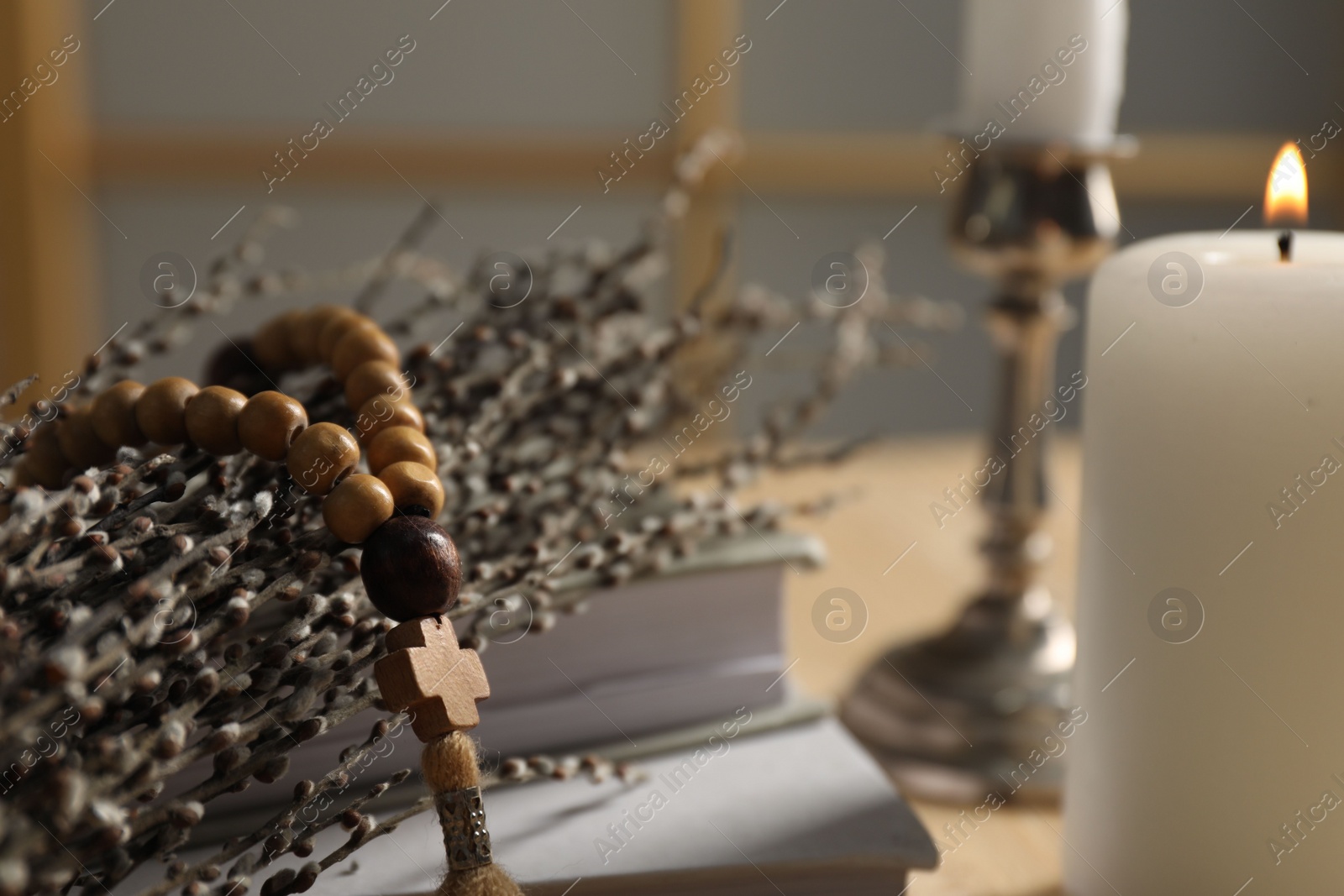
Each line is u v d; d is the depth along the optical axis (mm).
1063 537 753
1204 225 1380
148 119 1139
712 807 454
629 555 464
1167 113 1358
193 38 1129
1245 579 432
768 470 532
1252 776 436
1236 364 429
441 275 556
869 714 556
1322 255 465
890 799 458
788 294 1297
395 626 405
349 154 1174
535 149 1206
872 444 553
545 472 479
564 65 1205
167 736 370
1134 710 448
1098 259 547
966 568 707
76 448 422
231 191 1168
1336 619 427
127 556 394
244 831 433
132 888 419
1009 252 543
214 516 398
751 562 479
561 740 470
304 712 393
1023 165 541
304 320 451
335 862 392
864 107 1284
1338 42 1362
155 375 1069
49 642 377
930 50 1281
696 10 1205
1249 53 1354
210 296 483
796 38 1252
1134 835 450
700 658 484
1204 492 434
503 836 441
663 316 1272
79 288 1159
